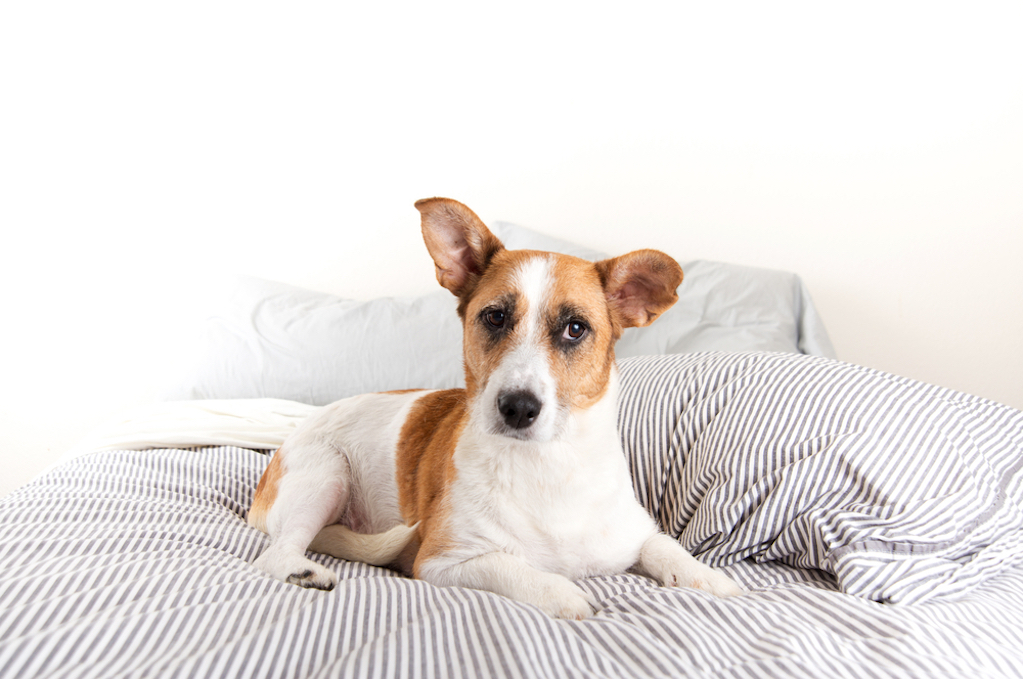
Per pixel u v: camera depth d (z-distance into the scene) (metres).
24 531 1.32
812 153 2.86
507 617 0.95
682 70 2.89
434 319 2.63
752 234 2.94
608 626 0.97
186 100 3.04
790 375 1.59
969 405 1.58
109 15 2.98
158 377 3.16
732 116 2.89
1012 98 2.69
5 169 3.02
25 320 3.08
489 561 1.26
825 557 1.27
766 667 0.86
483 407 1.24
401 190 3.09
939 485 1.29
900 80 2.75
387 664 0.85
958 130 2.74
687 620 0.98
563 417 1.28
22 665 0.82
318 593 1.15
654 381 1.91
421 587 1.14
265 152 3.08
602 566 1.39
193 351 2.64
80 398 3.14
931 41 2.71
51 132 3.02
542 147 3.02
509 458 1.33
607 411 1.38
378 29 2.99
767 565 1.43
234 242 3.12
